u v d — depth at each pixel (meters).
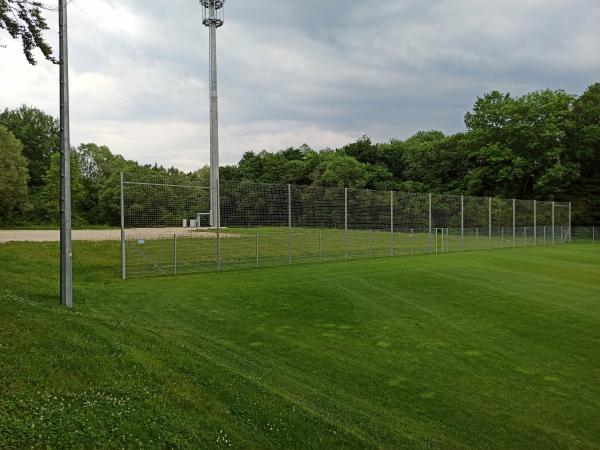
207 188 16.11
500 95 55.22
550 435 5.07
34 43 9.16
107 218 35.47
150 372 5.21
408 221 24.59
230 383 5.40
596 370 7.03
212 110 34.94
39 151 67.44
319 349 7.59
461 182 57.59
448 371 6.84
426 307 10.91
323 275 15.10
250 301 10.87
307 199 19.23
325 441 4.42
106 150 75.56
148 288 12.01
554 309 10.98
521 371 6.93
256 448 4.05
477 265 19.09
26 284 10.48
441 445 4.74
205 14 35.72
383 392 5.99
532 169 49.50
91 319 7.18
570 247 32.31
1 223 49.34
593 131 47.22
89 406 4.11
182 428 4.03
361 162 68.00
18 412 3.78
